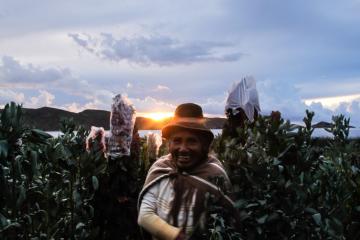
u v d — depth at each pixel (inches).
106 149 184.2
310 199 103.7
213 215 91.8
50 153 137.1
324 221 102.9
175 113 100.4
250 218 102.7
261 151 107.2
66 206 147.9
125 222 182.5
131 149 190.2
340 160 132.8
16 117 101.8
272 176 103.3
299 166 109.1
